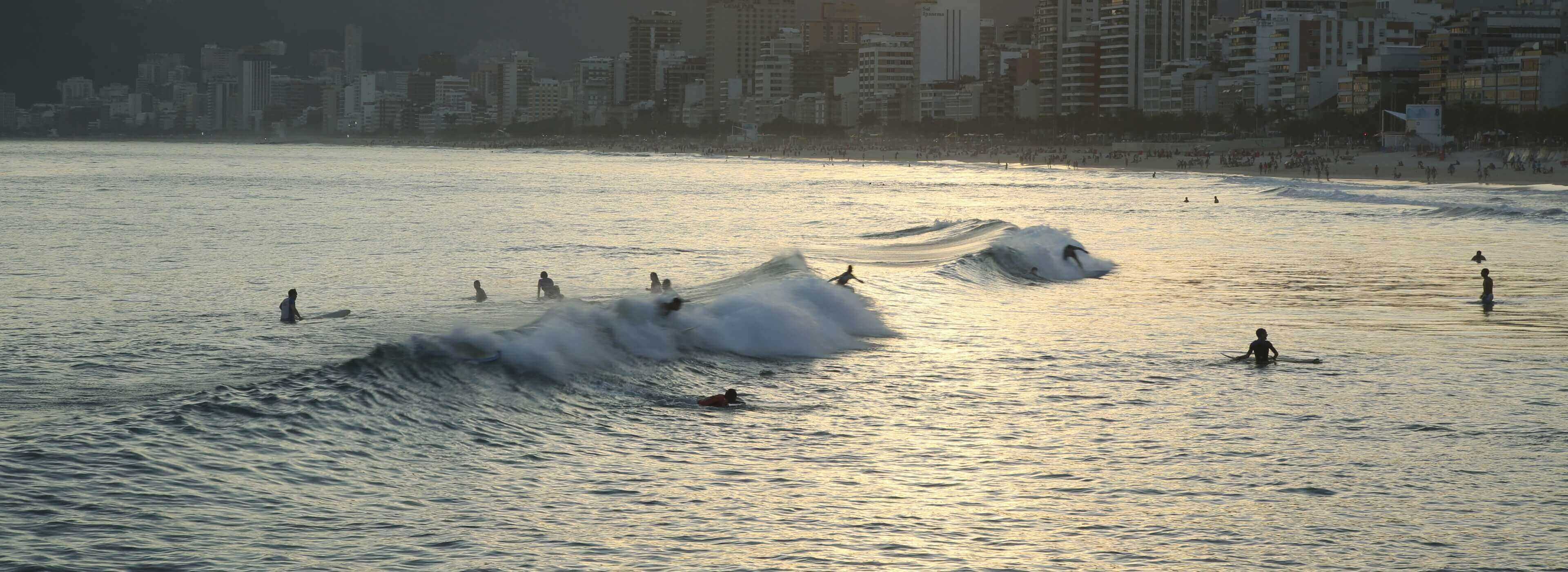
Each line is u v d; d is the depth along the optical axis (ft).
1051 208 439.63
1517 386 113.19
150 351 147.43
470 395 98.27
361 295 209.56
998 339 142.00
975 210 435.53
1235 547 67.46
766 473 82.53
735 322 133.28
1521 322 157.99
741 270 242.78
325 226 376.48
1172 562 65.10
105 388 120.26
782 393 109.50
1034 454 88.53
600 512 72.90
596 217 422.41
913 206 481.05
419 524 68.85
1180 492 78.28
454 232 354.33
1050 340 141.28
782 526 70.85
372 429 87.45
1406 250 265.34
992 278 199.21
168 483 72.18
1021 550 67.21
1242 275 217.77
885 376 118.62
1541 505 74.95
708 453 87.61
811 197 557.33
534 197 557.33
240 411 87.86
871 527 70.90
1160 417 100.73
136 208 460.96
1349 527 70.90
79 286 223.92
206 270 253.65
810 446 90.58
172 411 86.28
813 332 136.36
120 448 77.71
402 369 101.14
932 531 70.33
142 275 242.17
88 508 66.85
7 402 110.52
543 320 122.93
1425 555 65.98
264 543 64.08
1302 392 110.83
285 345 151.43
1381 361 127.44
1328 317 162.40
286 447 81.56
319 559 62.28
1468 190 511.40
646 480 80.12
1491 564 64.54
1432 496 76.95
